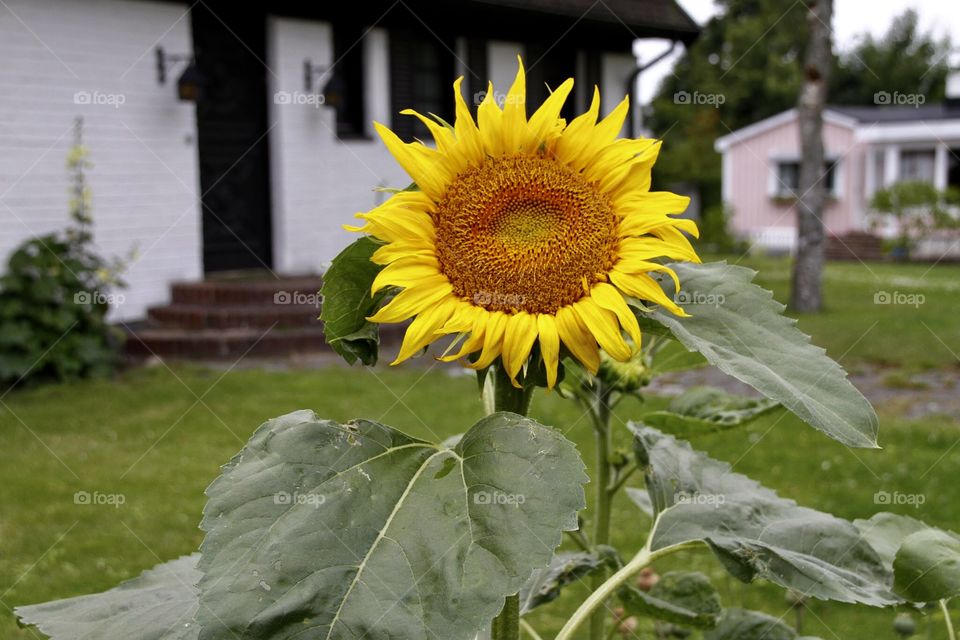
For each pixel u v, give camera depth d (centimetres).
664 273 165
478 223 156
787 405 138
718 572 441
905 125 2991
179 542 493
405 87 1316
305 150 1205
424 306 153
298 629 122
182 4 1062
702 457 196
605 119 166
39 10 945
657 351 226
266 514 132
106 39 1001
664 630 291
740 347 151
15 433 704
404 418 730
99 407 782
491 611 123
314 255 1225
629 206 162
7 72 927
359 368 947
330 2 1201
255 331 1021
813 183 1515
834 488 588
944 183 3036
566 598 430
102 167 1009
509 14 1298
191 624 160
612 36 1470
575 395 229
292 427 143
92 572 452
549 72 1459
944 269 2383
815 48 1518
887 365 1062
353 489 135
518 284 153
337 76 1219
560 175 162
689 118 3059
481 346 152
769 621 216
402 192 160
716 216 2594
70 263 896
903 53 4275
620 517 528
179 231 1084
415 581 126
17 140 938
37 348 863
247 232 1186
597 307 151
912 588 158
